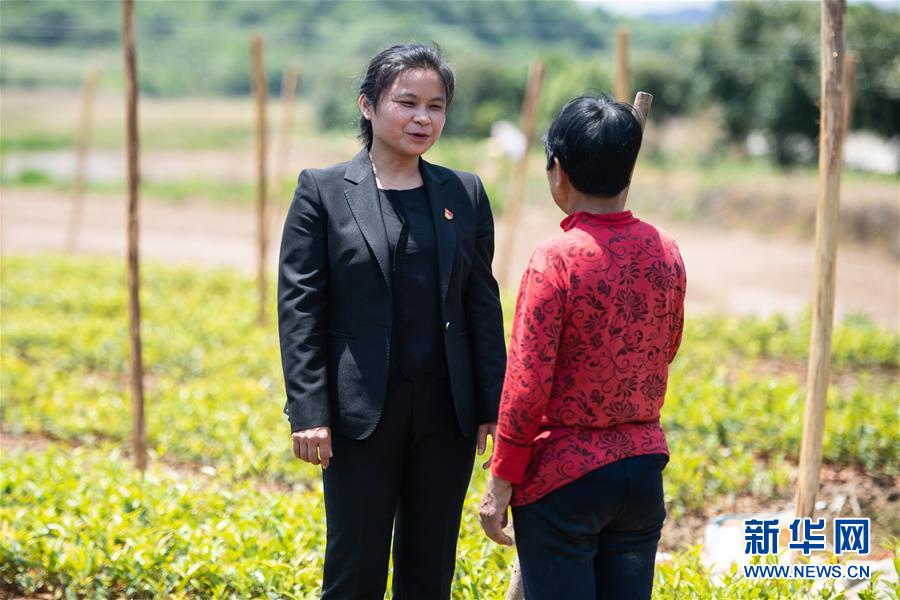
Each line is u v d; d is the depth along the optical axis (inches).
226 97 3762.3
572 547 154.7
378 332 177.6
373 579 184.1
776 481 337.7
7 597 249.4
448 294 180.4
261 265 565.6
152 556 245.9
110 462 323.9
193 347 508.4
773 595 220.5
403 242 179.9
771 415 395.2
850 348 533.3
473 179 191.2
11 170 1742.1
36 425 399.5
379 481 180.4
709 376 477.7
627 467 153.2
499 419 154.5
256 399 421.1
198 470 358.0
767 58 1537.9
